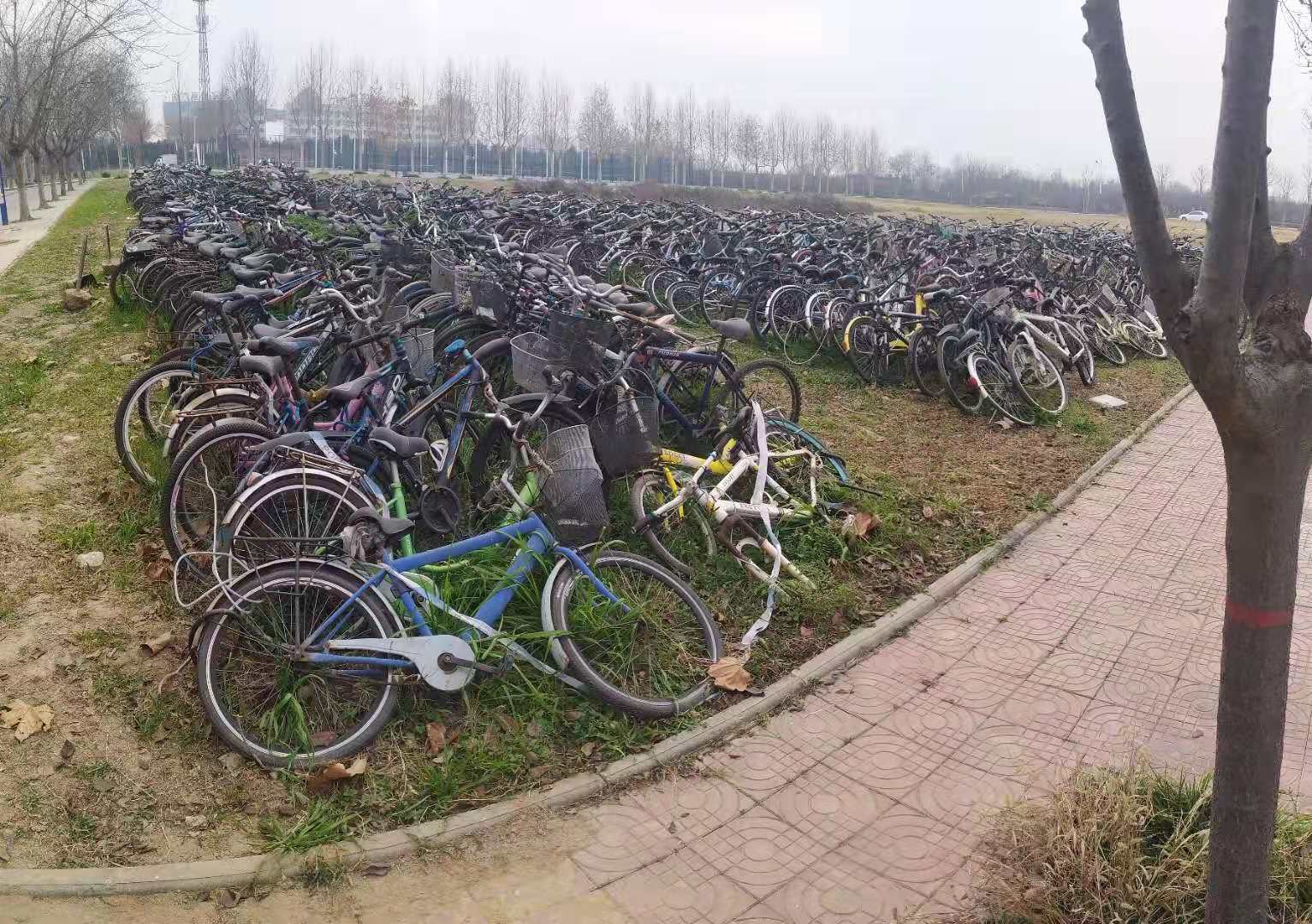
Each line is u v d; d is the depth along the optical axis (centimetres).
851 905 268
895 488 582
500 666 350
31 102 2380
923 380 809
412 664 329
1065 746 347
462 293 602
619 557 393
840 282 912
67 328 806
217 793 297
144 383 477
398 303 592
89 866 265
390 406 435
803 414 725
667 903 269
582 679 351
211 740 315
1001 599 471
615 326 524
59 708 321
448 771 313
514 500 398
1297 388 191
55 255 1366
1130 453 714
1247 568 202
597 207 1449
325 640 325
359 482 379
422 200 1427
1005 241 1383
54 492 461
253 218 1085
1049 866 258
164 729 319
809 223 1465
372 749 323
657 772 329
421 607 346
